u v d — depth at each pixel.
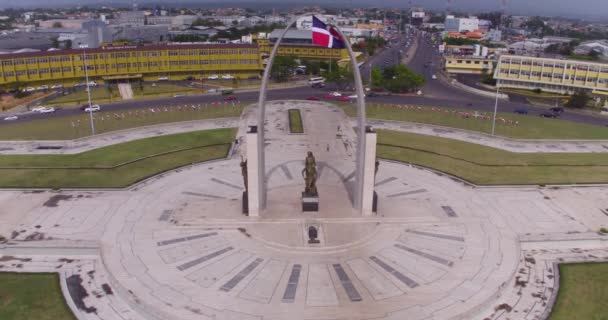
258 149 55.69
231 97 145.75
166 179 73.56
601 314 42.72
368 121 116.12
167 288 44.59
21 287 46.03
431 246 52.88
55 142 94.75
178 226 56.72
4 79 154.25
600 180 75.88
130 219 59.34
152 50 174.38
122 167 79.00
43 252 52.44
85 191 68.62
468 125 113.62
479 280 46.44
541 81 166.25
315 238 53.03
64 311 42.50
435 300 43.09
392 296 43.62
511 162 84.56
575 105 140.38
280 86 172.12
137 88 163.50
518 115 127.62
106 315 42.03
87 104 137.50
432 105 139.50
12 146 92.44
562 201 67.56
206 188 69.88
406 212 60.38
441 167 80.62
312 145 91.50
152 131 104.44
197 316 40.56
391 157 85.88
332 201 62.69
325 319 40.25
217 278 46.25
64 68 164.38
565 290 46.34
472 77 199.50
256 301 42.66
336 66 194.25
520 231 58.28
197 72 184.88
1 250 52.31
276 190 66.50
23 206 63.50
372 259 49.91
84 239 54.41
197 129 105.88
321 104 134.38
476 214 61.75
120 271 47.38
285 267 48.19
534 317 42.28
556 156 89.06
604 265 51.19
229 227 56.09
